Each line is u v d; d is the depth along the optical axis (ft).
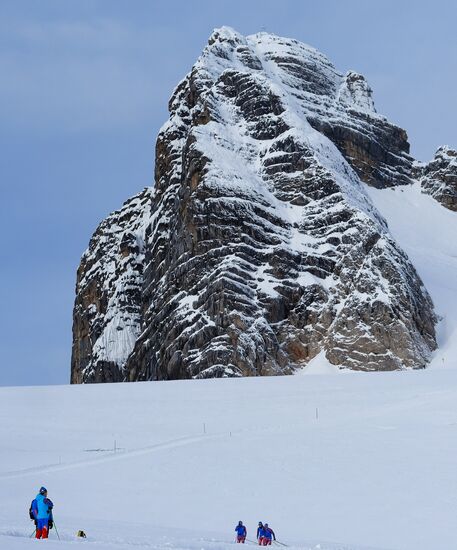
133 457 209.97
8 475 199.62
